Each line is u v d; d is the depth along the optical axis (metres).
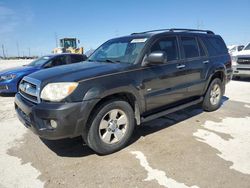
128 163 3.14
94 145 3.25
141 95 3.66
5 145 3.76
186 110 5.57
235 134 4.08
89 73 3.22
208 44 5.24
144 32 4.72
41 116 2.94
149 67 3.77
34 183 2.74
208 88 5.23
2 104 6.55
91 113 3.16
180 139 3.88
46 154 3.45
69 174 2.91
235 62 10.25
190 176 2.81
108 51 4.47
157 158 3.26
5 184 2.72
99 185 2.68
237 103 6.29
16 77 7.54
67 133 2.96
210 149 3.50
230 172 2.88
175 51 4.35
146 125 4.57
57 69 3.63
